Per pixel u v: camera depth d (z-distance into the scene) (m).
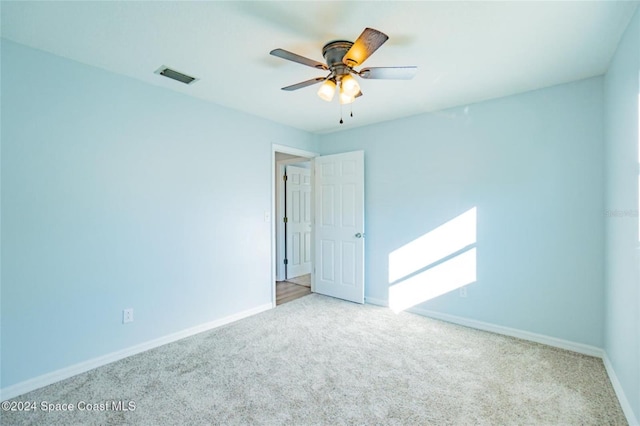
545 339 2.76
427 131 3.47
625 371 1.88
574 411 1.85
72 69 2.28
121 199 2.53
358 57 1.80
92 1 1.63
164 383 2.16
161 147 2.78
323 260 4.38
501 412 1.84
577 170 2.62
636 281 1.71
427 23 1.82
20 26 1.86
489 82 2.64
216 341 2.84
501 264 2.99
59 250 2.22
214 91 2.89
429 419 1.78
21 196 2.06
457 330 3.08
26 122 2.08
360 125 4.02
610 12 1.71
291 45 2.08
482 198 3.10
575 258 2.62
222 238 3.27
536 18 1.77
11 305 2.03
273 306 3.82
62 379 2.21
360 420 1.78
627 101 1.87
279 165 5.25
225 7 1.69
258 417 1.81
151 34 1.95
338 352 2.61
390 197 3.78
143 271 2.66
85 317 2.34
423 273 3.51
